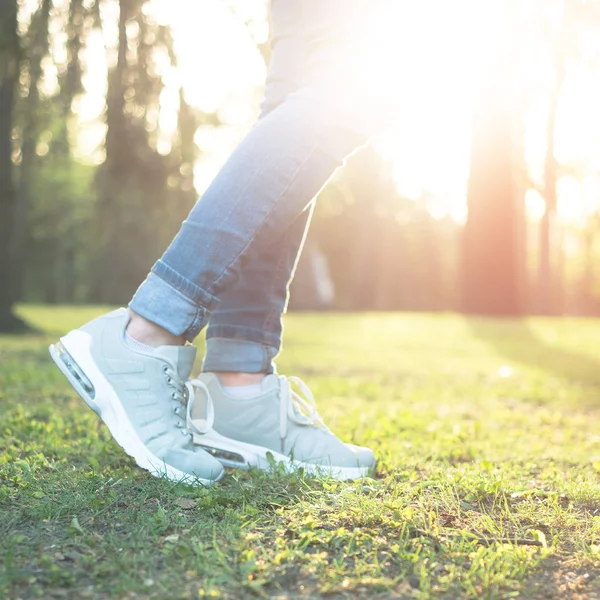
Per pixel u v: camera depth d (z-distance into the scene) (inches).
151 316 62.7
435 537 51.3
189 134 280.5
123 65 199.5
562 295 1347.2
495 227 582.6
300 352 291.0
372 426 110.9
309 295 851.4
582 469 81.0
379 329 451.5
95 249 477.7
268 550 48.1
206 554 46.3
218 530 51.3
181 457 62.3
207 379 71.1
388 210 992.9
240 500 58.1
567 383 198.1
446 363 255.3
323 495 60.0
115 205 293.0
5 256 354.9
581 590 44.3
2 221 354.0
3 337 317.7
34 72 243.9
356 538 50.1
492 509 59.0
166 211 291.7
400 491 62.7
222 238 61.7
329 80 63.4
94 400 63.0
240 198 61.9
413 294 1718.8
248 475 67.3
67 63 226.8
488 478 69.4
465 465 80.0
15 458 70.9
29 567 44.0
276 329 72.7
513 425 123.5
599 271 1653.5
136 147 274.1
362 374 214.4
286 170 62.4
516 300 591.5
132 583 42.0
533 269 1330.0
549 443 102.7
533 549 50.2
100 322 63.6
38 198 973.2
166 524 51.4
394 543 49.8
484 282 591.2
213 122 393.1
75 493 57.7
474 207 585.3
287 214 63.6
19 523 51.3
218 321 71.6
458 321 535.5
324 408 135.0
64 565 44.6
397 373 219.3
